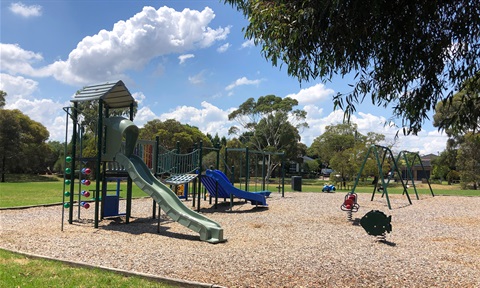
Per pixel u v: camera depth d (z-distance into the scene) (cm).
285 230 934
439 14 269
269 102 5422
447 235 903
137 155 1104
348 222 1081
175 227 960
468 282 498
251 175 5866
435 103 279
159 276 498
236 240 800
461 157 3900
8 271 515
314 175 7206
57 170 6391
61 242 740
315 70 315
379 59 298
